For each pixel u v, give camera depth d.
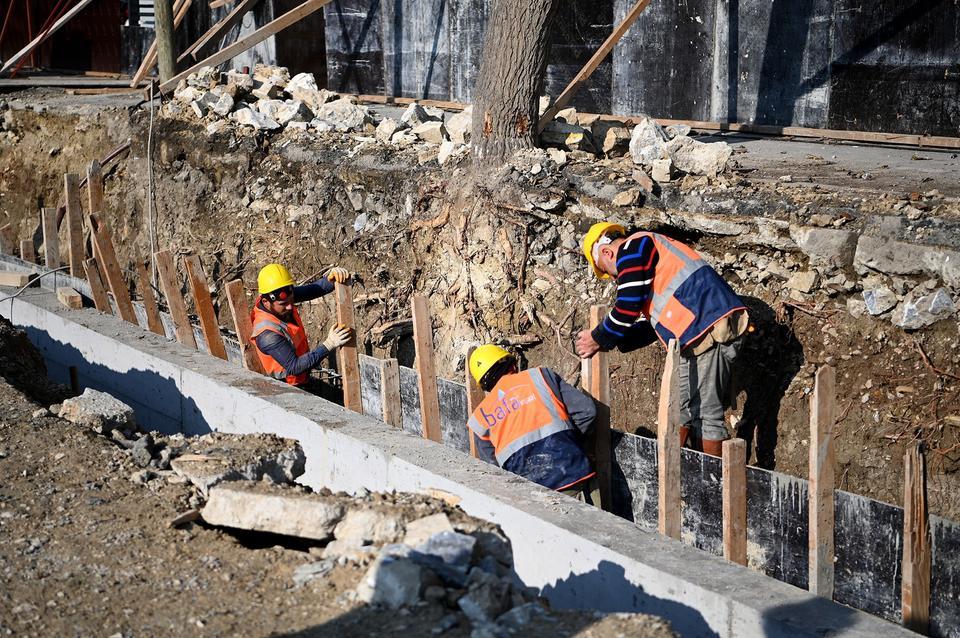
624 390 6.38
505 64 7.12
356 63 12.81
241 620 2.92
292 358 6.25
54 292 8.14
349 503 3.42
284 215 8.71
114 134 10.52
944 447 5.20
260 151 9.05
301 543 3.62
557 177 6.94
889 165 6.78
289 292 6.50
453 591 2.93
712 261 6.27
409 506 3.41
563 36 10.37
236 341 7.61
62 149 11.20
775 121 8.98
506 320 7.01
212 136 9.30
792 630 3.12
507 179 7.12
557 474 4.87
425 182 7.73
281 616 2.93
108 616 3.01
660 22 9.59
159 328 7.88
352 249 8.12
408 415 6.32
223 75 10.58
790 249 5.88
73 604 3.08
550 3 6.96
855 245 5.60
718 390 5.54
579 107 10.48
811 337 5.78
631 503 5.20
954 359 5.23
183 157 9.62
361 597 2.94
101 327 6.98
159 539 3.53
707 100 9.41
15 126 11.80
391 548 3.06
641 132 6.87
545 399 4.95
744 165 6.97
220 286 9.02
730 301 5.34
